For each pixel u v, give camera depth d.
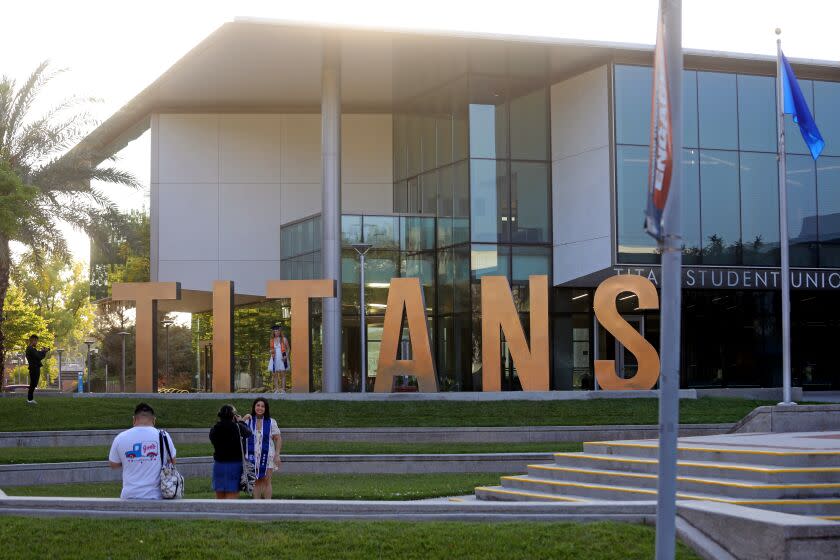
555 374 39.12
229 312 30.94
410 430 26.69
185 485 19.53
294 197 43.84
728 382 40.88
